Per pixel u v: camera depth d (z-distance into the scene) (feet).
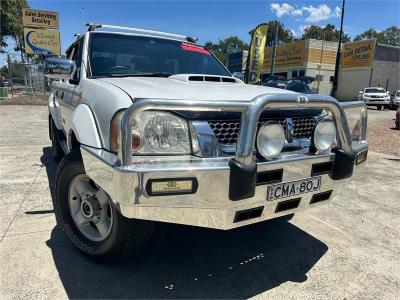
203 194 7.03
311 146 8.55
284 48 133.08
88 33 12.22
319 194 8.79
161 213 7.02
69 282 8.18
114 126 7.56
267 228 11.68
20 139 25.08
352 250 10.44
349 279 8.93
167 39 13.64
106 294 7.85
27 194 13.50
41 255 9.21
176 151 7.30
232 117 7.83
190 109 6.89
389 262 9.84
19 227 10.71
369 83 112.68
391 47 116.16
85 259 9.17
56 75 11.07
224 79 11.14
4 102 57.88
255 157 7.64
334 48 124.57
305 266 9.43
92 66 11.29
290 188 8.06
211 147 7.37
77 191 9.45
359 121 10.36
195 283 8.43
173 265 9.16
